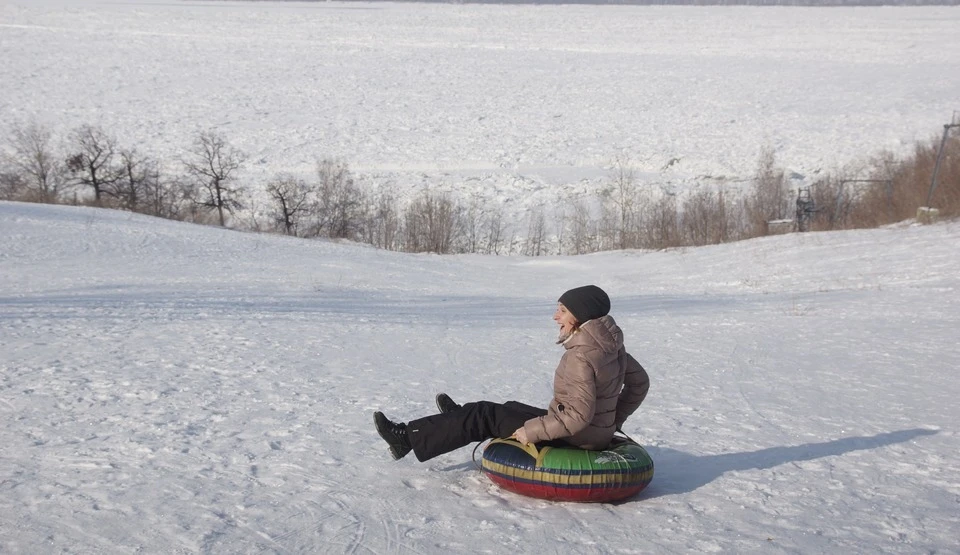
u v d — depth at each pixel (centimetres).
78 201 4409
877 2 14638
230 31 10338
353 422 644
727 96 7025
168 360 902
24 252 2253
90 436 587
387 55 9075
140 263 2191
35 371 817
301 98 7231
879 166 4106
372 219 4166
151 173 4884
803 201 3709
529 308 1633
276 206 4447
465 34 10400
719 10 12569
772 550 397
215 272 2086
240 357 936
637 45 9594
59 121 6309
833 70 7831
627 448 480
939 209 2780
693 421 667
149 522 425
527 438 468
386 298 1738
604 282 2245
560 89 7506
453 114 6694
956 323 1177
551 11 12531
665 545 404
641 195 4372
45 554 383
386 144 5850
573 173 5072
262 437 593
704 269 2330
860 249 2219
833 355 979
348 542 406
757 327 1248
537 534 418
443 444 495
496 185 4847
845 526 429
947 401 728
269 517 437
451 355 1008
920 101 6397
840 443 594
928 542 407
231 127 6281
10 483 481
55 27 10125
